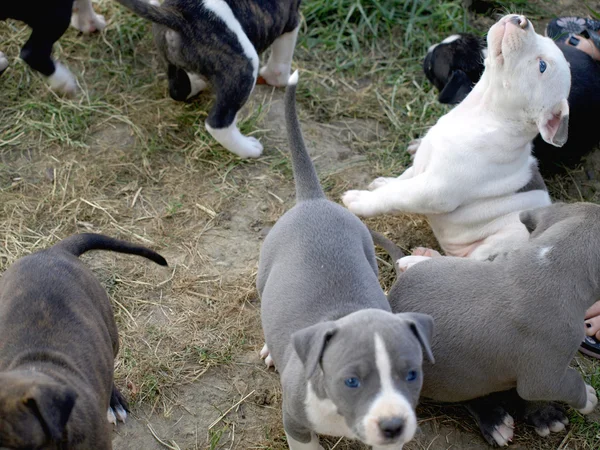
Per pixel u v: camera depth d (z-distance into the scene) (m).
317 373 0.92
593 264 1.06
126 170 1.44
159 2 1.68
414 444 1.14
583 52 1.49
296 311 1.00
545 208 1.13
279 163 1.48
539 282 1.05
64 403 0.81
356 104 1.61
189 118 1.52
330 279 1.01
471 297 1.07
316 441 1.05
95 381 0.95
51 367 0.91
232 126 1.43
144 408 1.15
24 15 1.34
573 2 1.86
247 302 1.28
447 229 1.37
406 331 0.89
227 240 1.37
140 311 1.26
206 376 1.19
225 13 1.34
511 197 1.33
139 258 1.32
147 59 1.61
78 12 1.60
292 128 1.13
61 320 0.95
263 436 1.14
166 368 1.19
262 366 1.21
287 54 1.56
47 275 0.98
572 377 1.08
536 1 1.86
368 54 1.71
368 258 1.10
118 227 1.36
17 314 0.95
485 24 1.81
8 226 1.35
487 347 1.05
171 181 1.44
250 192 1.44
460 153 1.30
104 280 1.29
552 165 1.54
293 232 1.06
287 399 0.97
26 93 1.54
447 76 1.49
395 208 1.36
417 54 1.73
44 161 1.44
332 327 0.90
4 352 0.93
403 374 0.88
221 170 1.46
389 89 1.65
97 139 1.48
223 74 1.37
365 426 0.87
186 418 1.15
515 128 1.29
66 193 1.40
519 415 1.18
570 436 1.17
